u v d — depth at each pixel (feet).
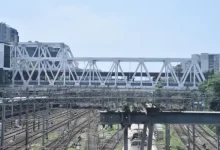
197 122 117.70
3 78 437.99
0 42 434.71
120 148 180.24
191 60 393.91
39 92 206.39
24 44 452.76
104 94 183.11
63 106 291.58
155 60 392.27
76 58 418.51
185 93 196.85
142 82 426.10
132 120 115.34
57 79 495.00
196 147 189.16
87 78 507.30
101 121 115.44
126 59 395.55
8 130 208.33
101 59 404.16
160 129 214.90
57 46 444.96
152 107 116.06
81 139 195.83
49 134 212.84
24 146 169.17
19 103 196.24
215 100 192.34
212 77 269.44
